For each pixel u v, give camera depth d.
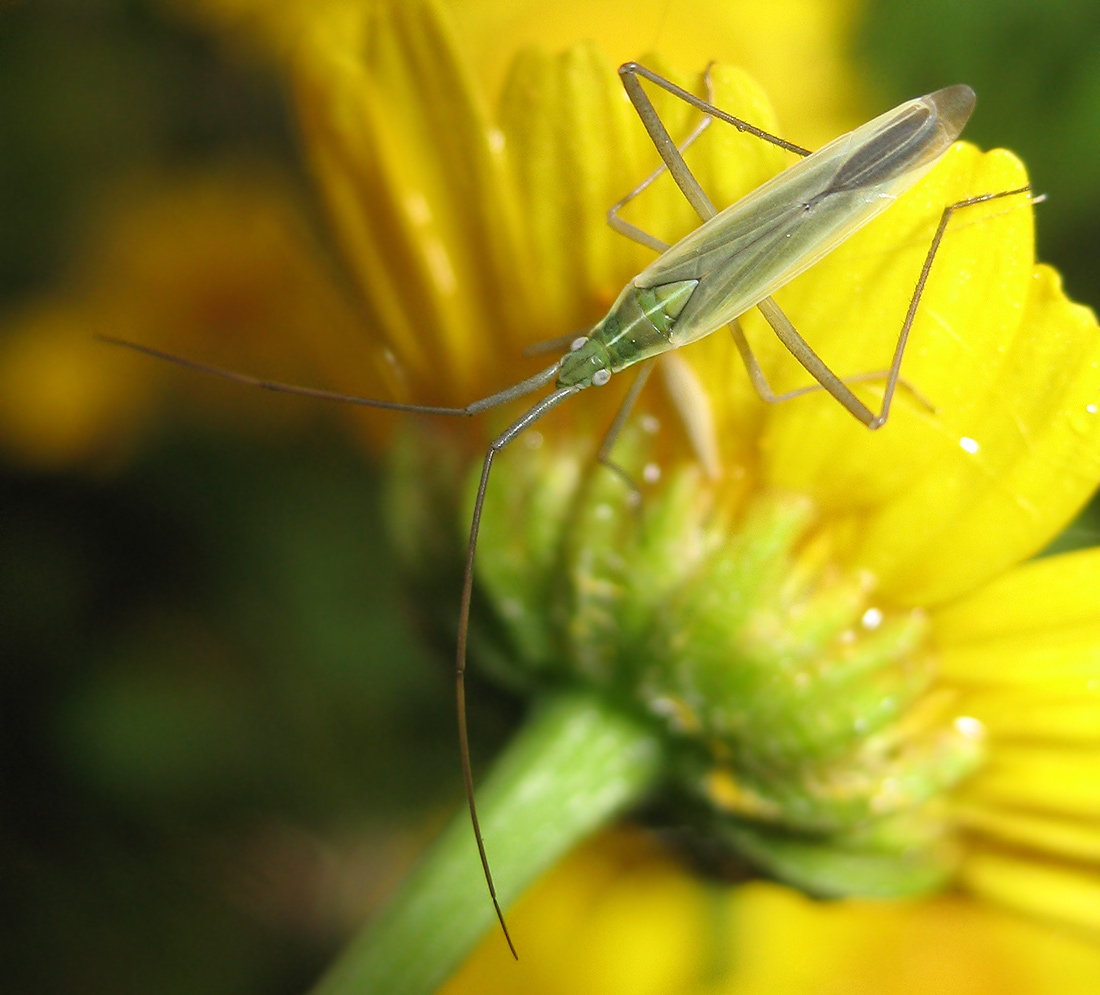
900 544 0.07
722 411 0.07
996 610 0.07
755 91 0.07
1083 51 0.08
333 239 0.07
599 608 0.07
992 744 0.07
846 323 0.07
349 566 0.10
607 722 0.07
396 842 0.09
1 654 0.10
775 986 0.08
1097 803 0.07
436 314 0.07
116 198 0.09
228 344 0.09
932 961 0.08
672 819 0.07
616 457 0.07
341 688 0.10
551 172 0.07
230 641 0.10
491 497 0.07
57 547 0.10
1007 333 0.07
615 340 0.07
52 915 0.09
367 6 0.07
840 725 0.07
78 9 0.09
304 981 0.09
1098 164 0.08
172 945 0.09
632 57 0.08
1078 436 0.07
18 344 0.09
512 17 0.08
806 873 0.07
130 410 0.09
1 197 0.09
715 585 0.07
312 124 0.07
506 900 0.07
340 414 0.09
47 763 0.09
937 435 0.07
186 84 0.09
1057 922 0.07
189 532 0.10
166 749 0.10
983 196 0.07
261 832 0.09
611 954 0.08
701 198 0.07
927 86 0.08
